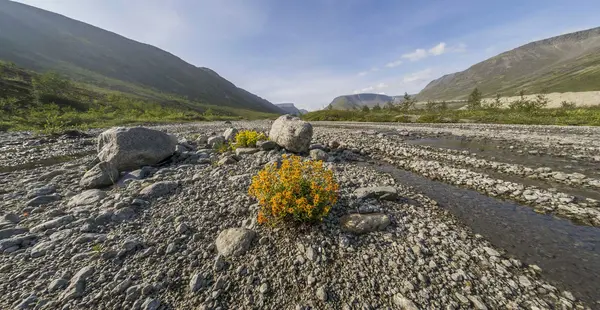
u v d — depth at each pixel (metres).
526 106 46.56
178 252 5.52
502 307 4.35
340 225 6.40
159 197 8.04
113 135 10.79
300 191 6.22
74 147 17.66
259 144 14.15
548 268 5.43
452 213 7.84
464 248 5.94
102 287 4.58
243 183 8.89
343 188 8.95
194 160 12.29
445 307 4.29
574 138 18.72
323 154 13.02
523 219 7.51
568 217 7.59
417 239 6.05
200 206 7.42
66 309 4.14
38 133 24.17
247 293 4.51
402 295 4.48
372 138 20.88
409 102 81.25
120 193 8.26
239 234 5.72
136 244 5.66
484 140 19.50
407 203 8.20
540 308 4.36
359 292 4.55
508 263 5.50
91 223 6.48
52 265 5.09
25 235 6.00
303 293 4.52
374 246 5.73
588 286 4.90
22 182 9.91
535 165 12.59
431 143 18.83
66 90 72.88
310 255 5.33
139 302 4.26
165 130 29.19
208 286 4.62
